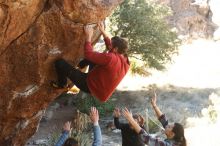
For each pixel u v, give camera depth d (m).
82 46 6.58
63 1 5.79
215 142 14.34
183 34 36.38
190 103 21.55
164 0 36.12
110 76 5.74
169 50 22.80
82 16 5.95
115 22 21.53
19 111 7.26
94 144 5.53
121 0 6.24
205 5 37.00
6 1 5.31
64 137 5.89
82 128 16.38
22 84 6.69
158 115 6.43
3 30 5.66
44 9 5.91
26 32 6.01
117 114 6.73
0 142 7.75
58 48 6.36
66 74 6.43
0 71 6.34
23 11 5.62
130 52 22.14
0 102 6.91
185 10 36.97
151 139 5.53
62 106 20.16
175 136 5.70
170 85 25.94
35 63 6.39
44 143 14.64
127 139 6.61
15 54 6.21
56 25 6.05
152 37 21.72
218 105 19.50
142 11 21.39
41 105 7.49
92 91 5.89
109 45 6.36
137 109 20.41
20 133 7.90
